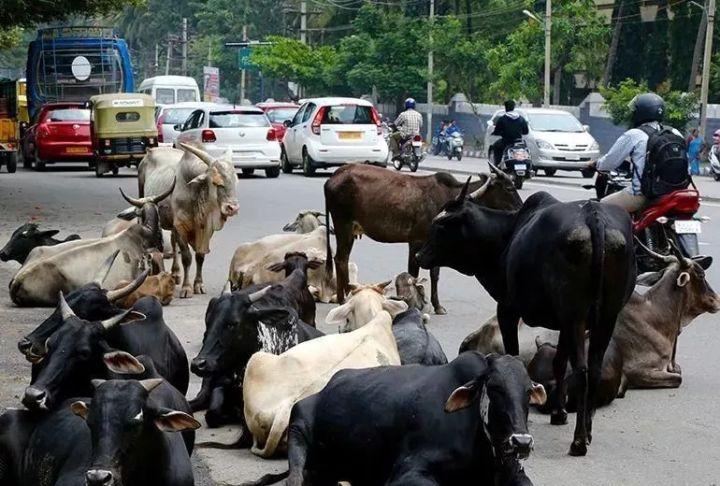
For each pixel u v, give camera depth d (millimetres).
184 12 107812
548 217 9125
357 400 6910
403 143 37281
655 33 52000
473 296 15203
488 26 61219
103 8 30016
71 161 36719
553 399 9734
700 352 12180
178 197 15242
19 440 7242
